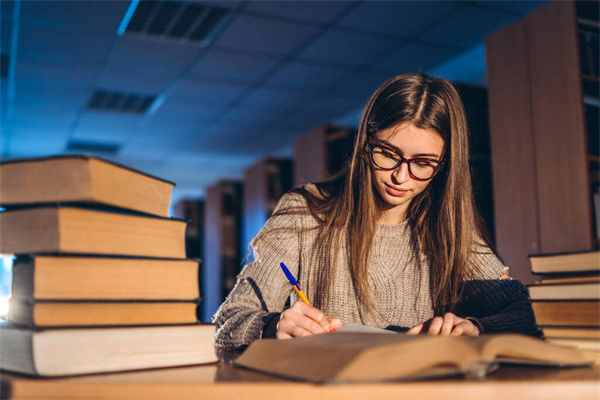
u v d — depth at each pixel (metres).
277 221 1.23
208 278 6.79
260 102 6.07
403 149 1.05
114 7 3.87
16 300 0.65
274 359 0.63
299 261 1.22
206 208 6.95
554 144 3.10
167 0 3.86
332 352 0.56
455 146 1.10
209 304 6.65
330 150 4.58
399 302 1.18
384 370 0.52
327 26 4.25
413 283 1.19
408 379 0.53
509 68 3.39
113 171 0.67
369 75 5.30
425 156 1.06
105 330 0.63
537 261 0.84
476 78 5.54
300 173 4.86
